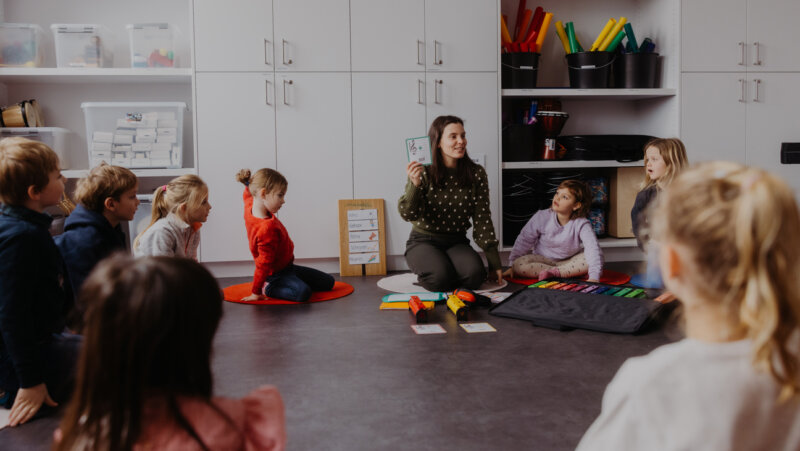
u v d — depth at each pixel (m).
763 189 0.60
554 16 4.20
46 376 1.65
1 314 1.54
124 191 2.06
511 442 1.41
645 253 2.96
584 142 3.84
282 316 2.65
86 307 0.68
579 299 2.65
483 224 3.23
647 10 4.14
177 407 0.68
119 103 3.55
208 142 3.61
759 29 3.86
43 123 3.81
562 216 3.41
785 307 0.59
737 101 3.88
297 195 3.69
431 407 1.62
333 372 1.92
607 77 3.89
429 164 3.07
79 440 0.67
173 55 3.65
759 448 0.62
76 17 3.85
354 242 3.71
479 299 2.71
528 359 2.00
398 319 2.56
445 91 3.74
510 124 3.88
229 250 3.65
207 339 0.71
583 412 1.57
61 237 1.99
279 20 3.61
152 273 0.67
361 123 3.70
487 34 3.75
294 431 1.49
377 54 3.69
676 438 0.63
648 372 0.65
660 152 2.88
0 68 3.49
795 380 0.60
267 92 3.63
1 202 1.62
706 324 0.65
